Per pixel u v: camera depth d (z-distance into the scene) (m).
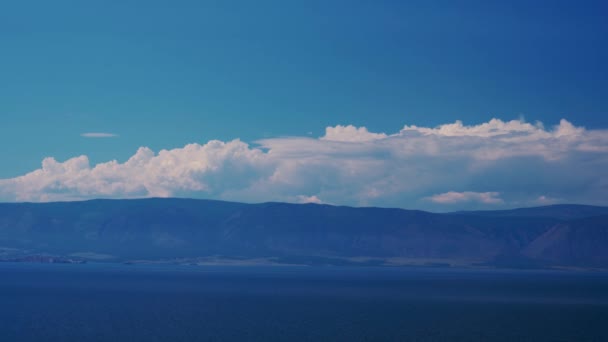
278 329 107.19
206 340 95.38
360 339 98.12
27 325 108.69
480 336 102.19
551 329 110.31
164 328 106.94
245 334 101.31
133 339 95.38
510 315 132.12
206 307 144.88
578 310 144.00
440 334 103.75
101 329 105.00
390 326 112.56
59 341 92.88
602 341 98.56
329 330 106.56
